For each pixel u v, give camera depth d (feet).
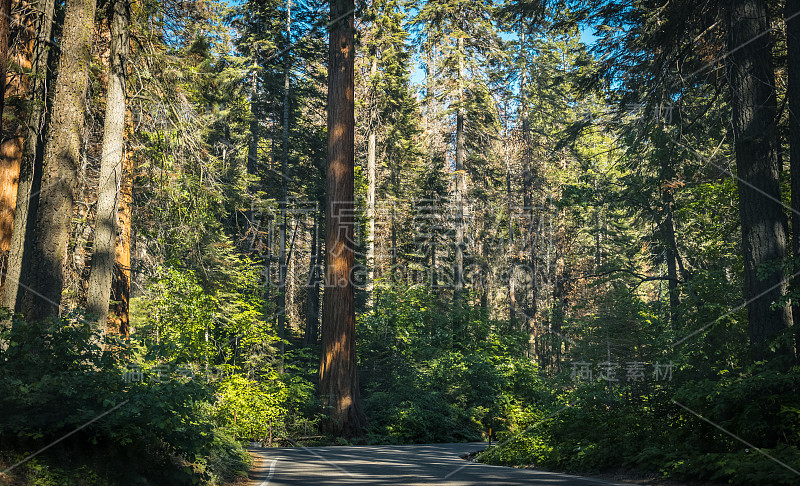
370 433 77.30
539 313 141.28
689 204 60.59
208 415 43.01
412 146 136.87
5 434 20.40
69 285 52.75
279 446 68.08
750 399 32.35
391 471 37.14
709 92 51.93
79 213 54.44
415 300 111.24
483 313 118.32
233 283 81.87
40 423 21.20
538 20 55.06
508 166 150.41
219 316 73.05
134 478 22.56
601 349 56.59
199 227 55.52
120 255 60.49
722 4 38.91
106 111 45.29
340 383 75.77
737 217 55.47
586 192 48.49
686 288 55.67
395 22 111.24
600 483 29.99
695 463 29.60
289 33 117.60
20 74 48.21
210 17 56.75
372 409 89.76
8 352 23.80
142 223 64.23
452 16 121.80
